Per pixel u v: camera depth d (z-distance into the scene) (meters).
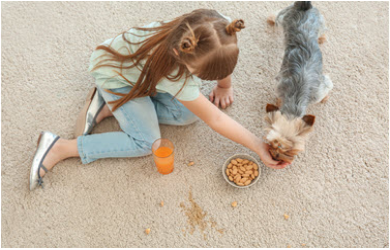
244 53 1.87
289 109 1.43
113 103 1.51
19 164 1.64
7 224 1.53
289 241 1.49
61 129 1.71
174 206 1.56
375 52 1.86
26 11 1.99
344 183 1.59
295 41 1.59
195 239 1.50
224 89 1.71
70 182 1.60
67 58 1.88
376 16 1.95
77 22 1.97
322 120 1.71
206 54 1.01
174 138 1.70
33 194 1.58
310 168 1.61
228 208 1.55
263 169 1.61
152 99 1.66
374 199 1.56
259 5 2.00
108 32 1.94
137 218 1.54
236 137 1.39
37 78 1.83
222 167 1.56
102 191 1.59
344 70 1.82
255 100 1.76
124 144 1.56
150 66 1.21
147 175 1.62
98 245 1.50
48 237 1.51
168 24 1.17
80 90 1.80
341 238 1.49
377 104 1.74
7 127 1.71
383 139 1.67
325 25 1.91
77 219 1.54
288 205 1.55
